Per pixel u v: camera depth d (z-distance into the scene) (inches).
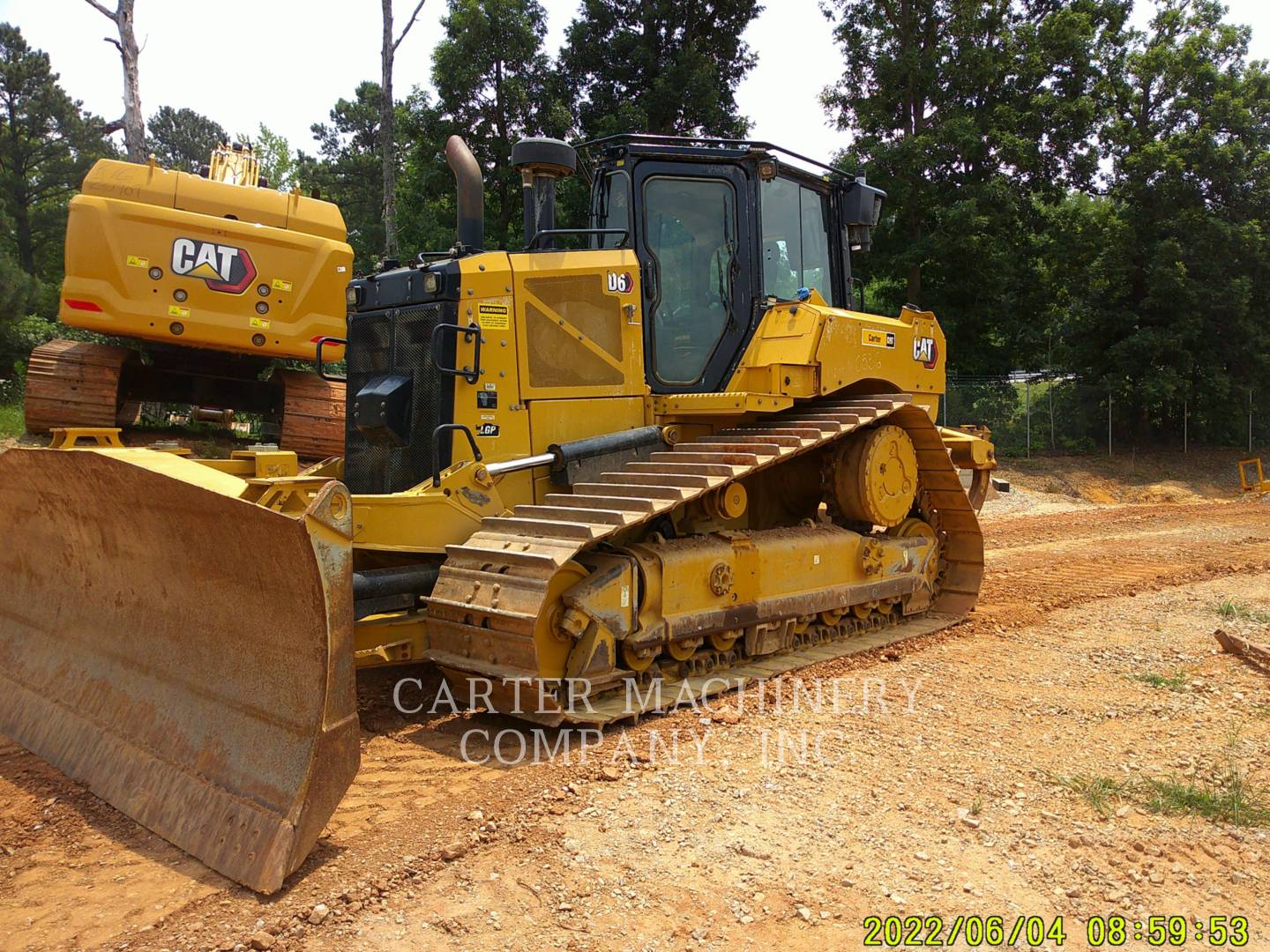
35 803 155.6
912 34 1024.9
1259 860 139.6
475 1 833.5
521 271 225.5
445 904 124.3
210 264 373.7
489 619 183.2
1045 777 166.2
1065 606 323.6
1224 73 1053.8
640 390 241.6
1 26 1565.0
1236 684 224.5
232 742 145.5
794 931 118.0
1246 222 991.0
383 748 185.0
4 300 919.0
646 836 142.6
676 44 945.5
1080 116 969.5
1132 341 993.5
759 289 255.0
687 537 229.3
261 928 117.1
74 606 186.9
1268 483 917.8
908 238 1006.4
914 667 240.1
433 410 218.5
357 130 1840.6
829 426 235.1
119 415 428.1
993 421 1043.9
